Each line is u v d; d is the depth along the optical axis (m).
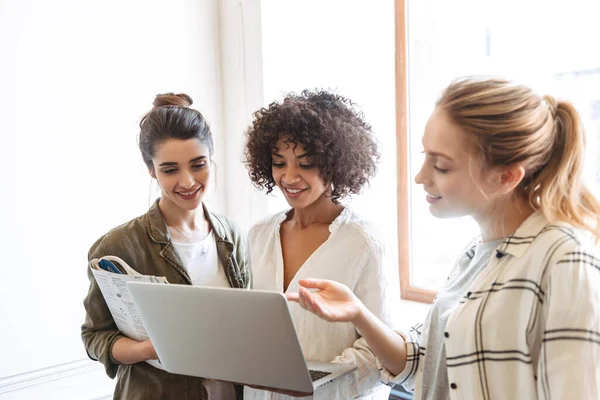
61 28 2.18
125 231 1.37
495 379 0.88
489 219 0.97
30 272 2.14
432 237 2.35
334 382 1.12
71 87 2.22
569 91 1.87
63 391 2.23
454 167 0.91
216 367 0.99
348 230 1.24
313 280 1.04
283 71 2.49
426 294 2.33
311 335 1.22
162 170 1.36
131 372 1.35
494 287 0.91
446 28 2.20
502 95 0.88
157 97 1.47
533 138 0.87
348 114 1.28
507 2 2.01
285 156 1.20
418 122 2.35
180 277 1.37
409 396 1.47
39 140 2.14
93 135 2.29
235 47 2.58
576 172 0.90
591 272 0.81
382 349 1.08
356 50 2.42
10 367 2.11
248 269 1.55
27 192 2.12
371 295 1.20
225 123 2.71
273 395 1.22
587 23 1.82
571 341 0.79
